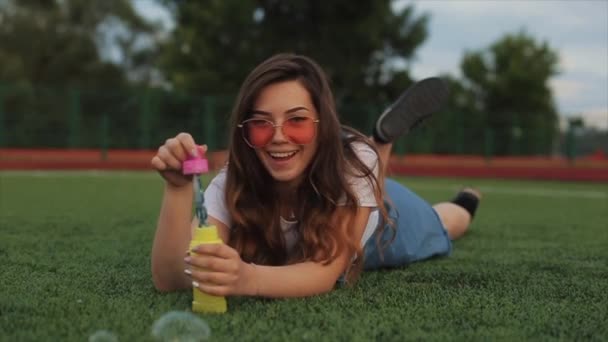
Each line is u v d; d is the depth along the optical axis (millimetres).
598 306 1849
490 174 14555
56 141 14930
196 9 20703
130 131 15336
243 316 1628
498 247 3195
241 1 20047
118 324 1538
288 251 2066
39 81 28953
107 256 2689
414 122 3180
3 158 13992
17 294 1873
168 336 1371
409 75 21641
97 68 29562
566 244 3324
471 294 1988
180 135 1641
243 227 1991
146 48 34812
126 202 5656
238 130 1896
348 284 2066
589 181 13445
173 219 1763
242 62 20391
